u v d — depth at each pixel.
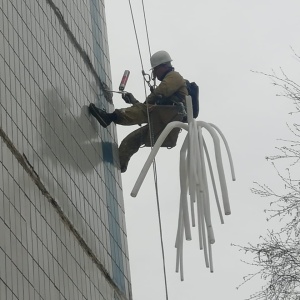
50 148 25.70
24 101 24.77
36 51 26.47
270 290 24.33
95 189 28.34
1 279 20.95
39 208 23.98
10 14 25.30
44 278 23.19
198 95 29.50
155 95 29.16
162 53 29.88
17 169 23.31
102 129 30.20
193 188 26.88
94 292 26.16
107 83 31.78
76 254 25.61
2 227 21.66
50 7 28.62
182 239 27.03
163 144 29.45
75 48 29.83
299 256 24.52
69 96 28.12
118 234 29.41
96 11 33.19
